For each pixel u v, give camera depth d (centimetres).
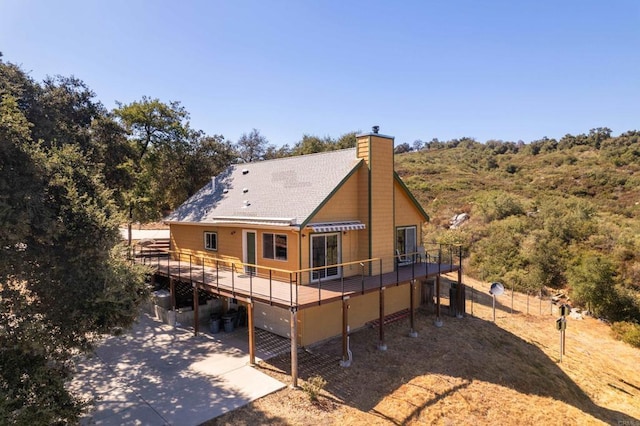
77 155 1023
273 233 1695
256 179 2247
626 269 2752
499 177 6788
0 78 1549
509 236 3494
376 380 1326
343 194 1745
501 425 1184
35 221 800
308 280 1611
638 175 5550
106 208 1000
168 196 3862
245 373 1316
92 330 959
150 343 1587
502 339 1880
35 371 831
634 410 1473
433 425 1120
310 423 1045
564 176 6084
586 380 1645
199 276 1789
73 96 2352
